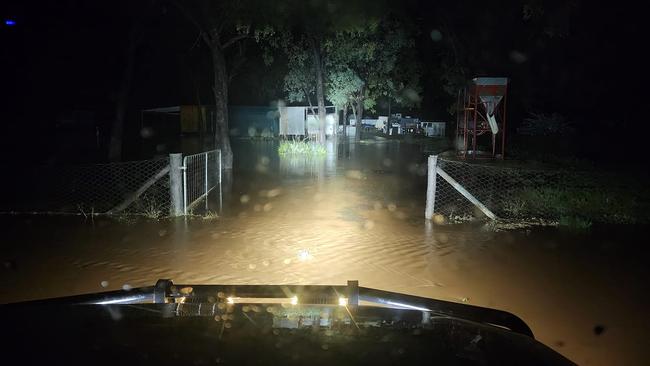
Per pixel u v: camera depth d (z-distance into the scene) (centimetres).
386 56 3956
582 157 2162
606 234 962
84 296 249
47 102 2741
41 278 686
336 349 161
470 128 2373
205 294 244
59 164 1903
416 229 998
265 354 156
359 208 1219
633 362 473
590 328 545
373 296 256
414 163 2322
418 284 678
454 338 176
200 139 3753
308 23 2730
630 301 624
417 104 5378
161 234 932
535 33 2502
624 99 2180
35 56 2217
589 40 1973
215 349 159
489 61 3209
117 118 1920
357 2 2612
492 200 1291
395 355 159
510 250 849
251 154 2775
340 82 3784
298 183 1638
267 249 841
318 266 751
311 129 4666
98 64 2402
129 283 669
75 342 162
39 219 1042
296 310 202
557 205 1166
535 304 611
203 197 1335
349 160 2462
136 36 1897
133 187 1424
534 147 2412
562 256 816
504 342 177
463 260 789
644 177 1470
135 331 173
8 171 1638
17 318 184
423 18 3628
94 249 827
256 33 2064
